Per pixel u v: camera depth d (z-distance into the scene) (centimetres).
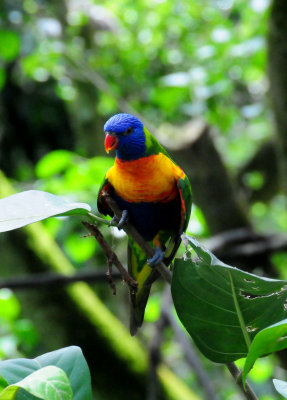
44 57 1248
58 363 289
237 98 1633
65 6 1386
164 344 1320
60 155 989
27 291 898
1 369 283
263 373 1056
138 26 1466
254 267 1012
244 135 1580
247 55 1230
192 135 1062
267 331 244
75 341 879
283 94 875
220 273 281
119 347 880
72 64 1310
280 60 845
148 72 1416
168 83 1168
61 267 937
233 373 310
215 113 1261
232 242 996
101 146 1341
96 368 864
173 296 301
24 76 1543
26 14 1259
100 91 1297
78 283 945
